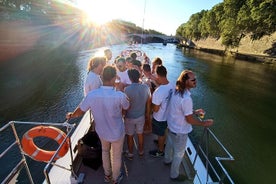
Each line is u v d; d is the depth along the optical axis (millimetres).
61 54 32688
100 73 3473
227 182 7336
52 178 3172
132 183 3312
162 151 3928
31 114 12625
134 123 3488
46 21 43906
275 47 40531
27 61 26219
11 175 2836
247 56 41500
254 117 13633
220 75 25641
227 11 48781
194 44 85250
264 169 8414
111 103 2549
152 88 4676
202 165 3859
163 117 3523
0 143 9383
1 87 16781
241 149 9820
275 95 18312
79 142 3283
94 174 3359
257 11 36062
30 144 3107
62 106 13898
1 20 33594
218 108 14867
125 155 3920
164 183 3326
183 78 2770
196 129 10477
